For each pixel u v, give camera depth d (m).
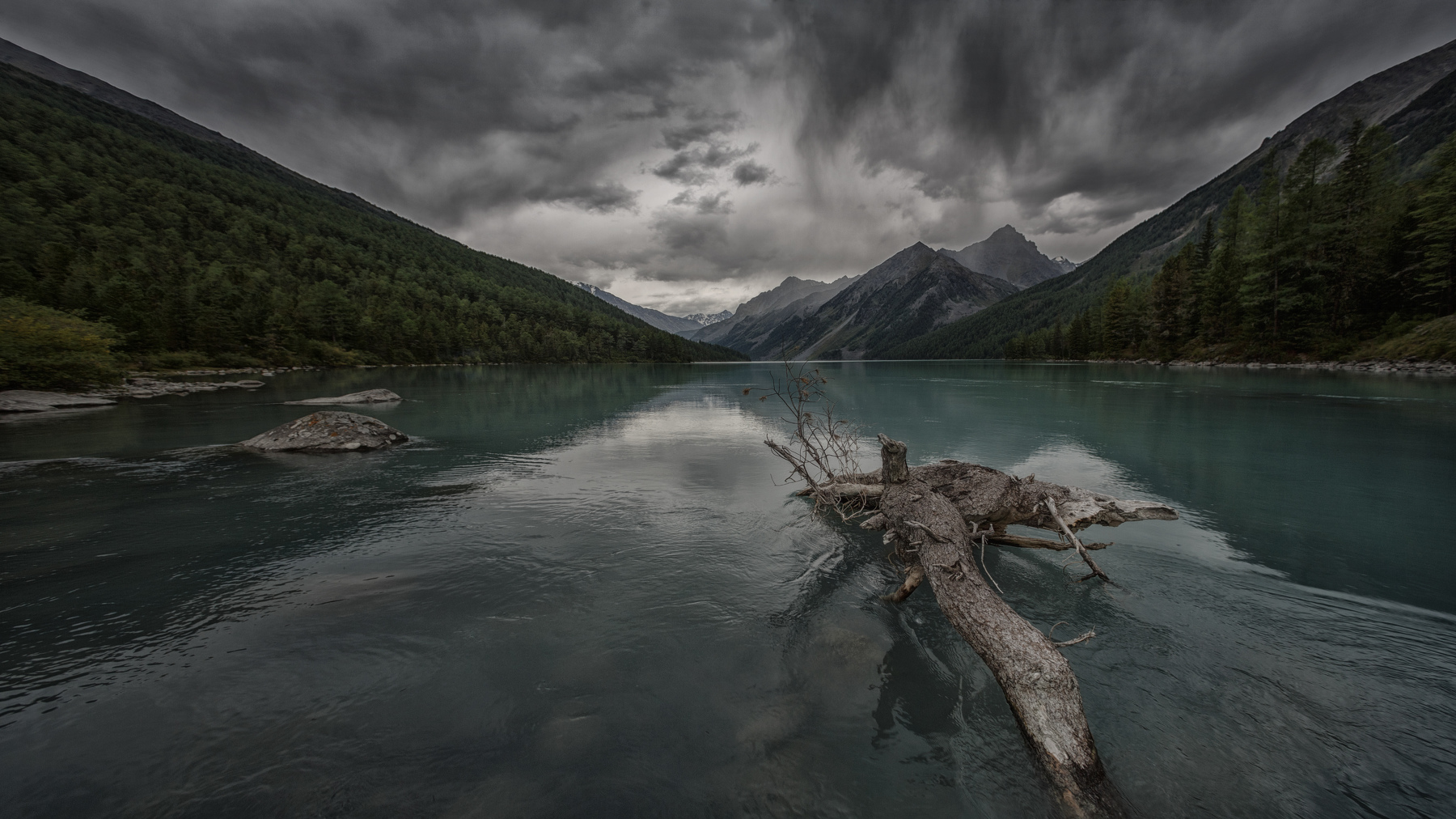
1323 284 49.75
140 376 39.81
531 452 13.16
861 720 3.47
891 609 5.03
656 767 3.03
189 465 11.42
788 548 6.64
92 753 2.94
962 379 45.59
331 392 32.25
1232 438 13.95
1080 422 17.48
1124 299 84.56
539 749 3.13
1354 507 7.98
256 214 166.88
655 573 5.78
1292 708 3.49
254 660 3.97
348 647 4.18
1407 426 15.38
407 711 3.42
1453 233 41.16
